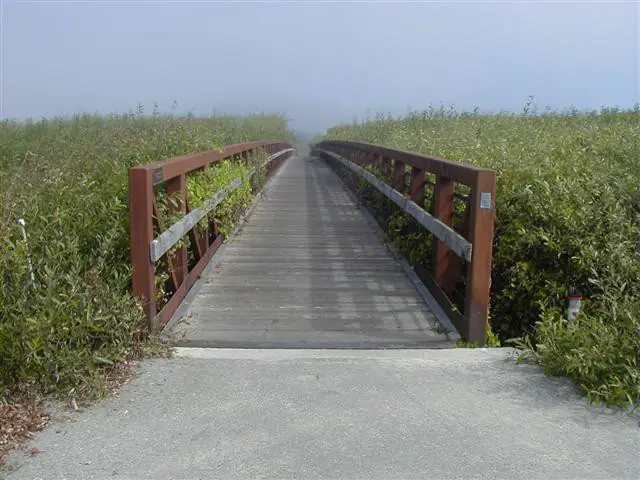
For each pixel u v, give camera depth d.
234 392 3.82
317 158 36.56
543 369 4.16
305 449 3.20
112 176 5.64
